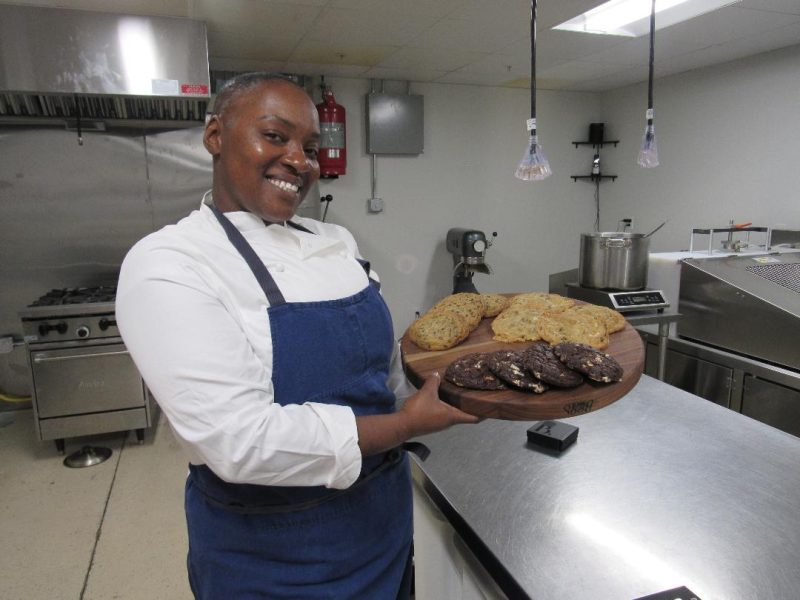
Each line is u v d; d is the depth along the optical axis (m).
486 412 0.82
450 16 2.32
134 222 3.40
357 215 3.74
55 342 2.64
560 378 0.83
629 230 3.71
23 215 3.21
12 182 3.15
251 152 0.75
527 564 0.78
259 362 0.71
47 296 2.98
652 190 3.85
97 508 2.35
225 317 0.68
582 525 0.87
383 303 0.97
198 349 0.63
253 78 0.76
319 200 3.62
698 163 3.48
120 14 2.33
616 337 1.13
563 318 1.14
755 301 2.20
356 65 3.19
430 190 3.90
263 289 0.77
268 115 0.74
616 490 0.96
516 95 4.00
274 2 2.15
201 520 0.85
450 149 3.89
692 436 1.16
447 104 3.82
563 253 4.37
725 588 0.73
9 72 2.29
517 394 0.84
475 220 4.06
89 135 3.21
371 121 3.54
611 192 4.23
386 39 2.66
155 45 2.39
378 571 0.92
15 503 2.38
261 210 0.79
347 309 0.84
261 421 0.63
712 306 2.40
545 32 2.57
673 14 2.46
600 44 2.82
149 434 3.02
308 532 0.83
